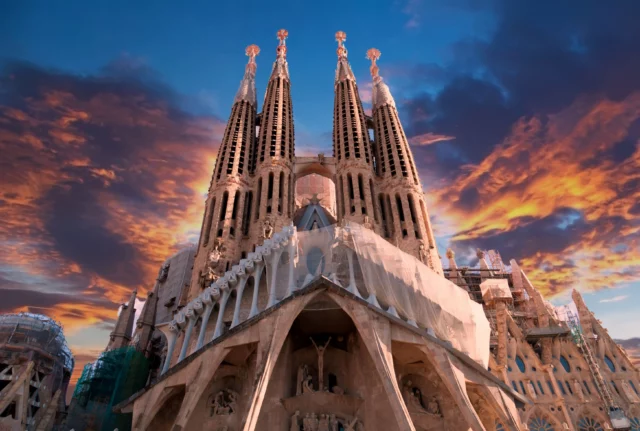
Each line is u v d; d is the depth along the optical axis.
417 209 58.59
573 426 46.44
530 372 50.66
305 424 33.97
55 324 50.28
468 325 38.44
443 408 36.31
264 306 41.66
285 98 75.38
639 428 47.56
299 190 78.44
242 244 55.09
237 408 35.88
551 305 66.44
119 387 51.47
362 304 34.53
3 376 42.44
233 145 65.56
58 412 47.94
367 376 36.84
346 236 40.47
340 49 87.94
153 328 61.97
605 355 55.06
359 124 69.75
